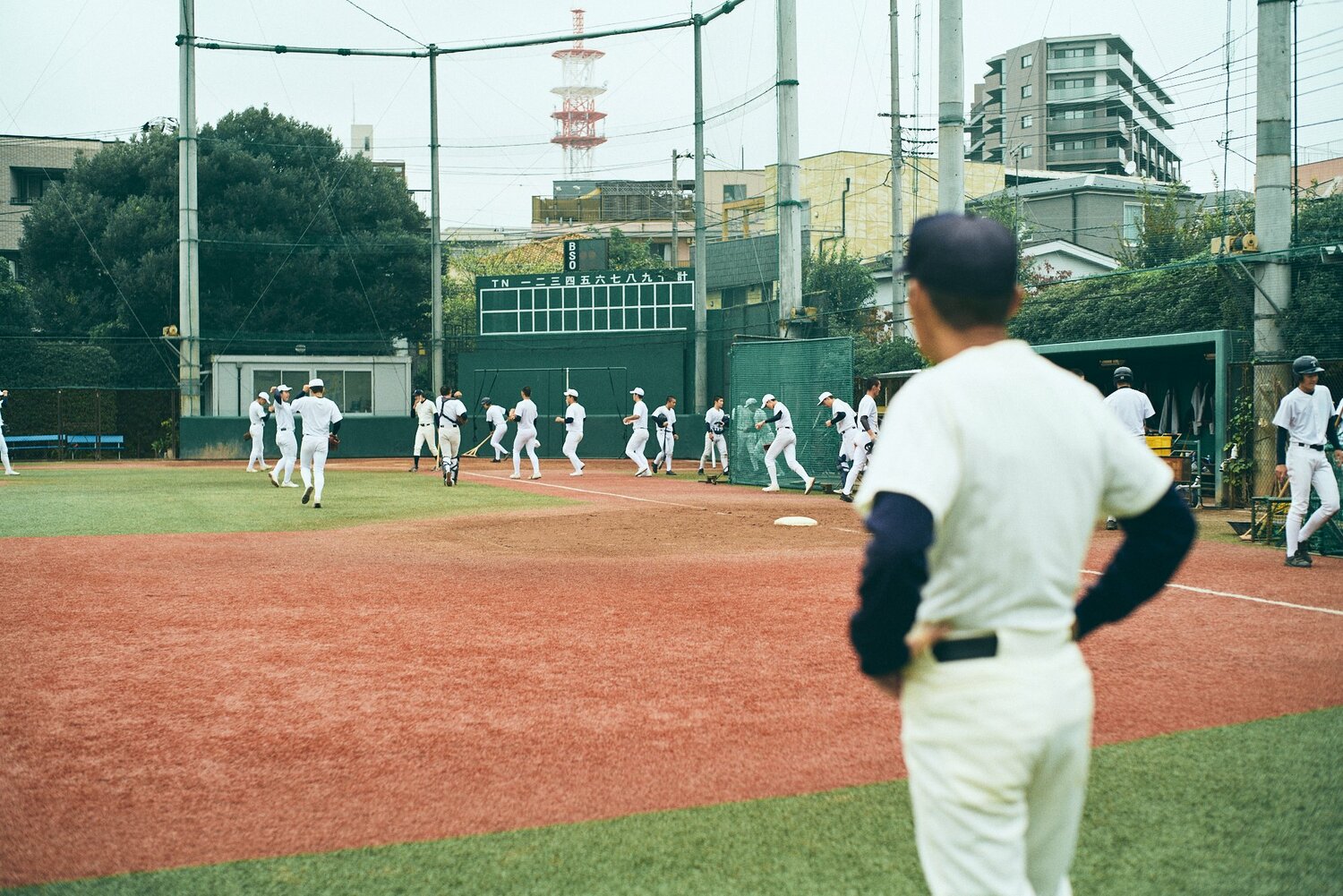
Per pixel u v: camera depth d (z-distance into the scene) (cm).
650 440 3350
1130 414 1240
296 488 2025
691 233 6831
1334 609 788
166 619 755
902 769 448
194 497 1797
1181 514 208
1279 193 1580
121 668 616
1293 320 1578
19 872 349
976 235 206
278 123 4331
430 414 2731
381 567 998
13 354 3491
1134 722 508
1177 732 492
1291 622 739
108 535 1242
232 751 472
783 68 2292
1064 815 212
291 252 4084
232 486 2069
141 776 441
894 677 205
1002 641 197
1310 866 349
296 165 4303
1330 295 1562
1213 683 578
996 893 198
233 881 343
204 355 4034
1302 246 1659
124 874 348
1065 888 219
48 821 393
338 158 4409
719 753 469
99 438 3309
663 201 7475
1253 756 457
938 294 208
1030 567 196
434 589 879
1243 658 634
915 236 214
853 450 1831
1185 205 4344
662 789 425
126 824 390
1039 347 1942
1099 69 8462
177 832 383
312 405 1605
